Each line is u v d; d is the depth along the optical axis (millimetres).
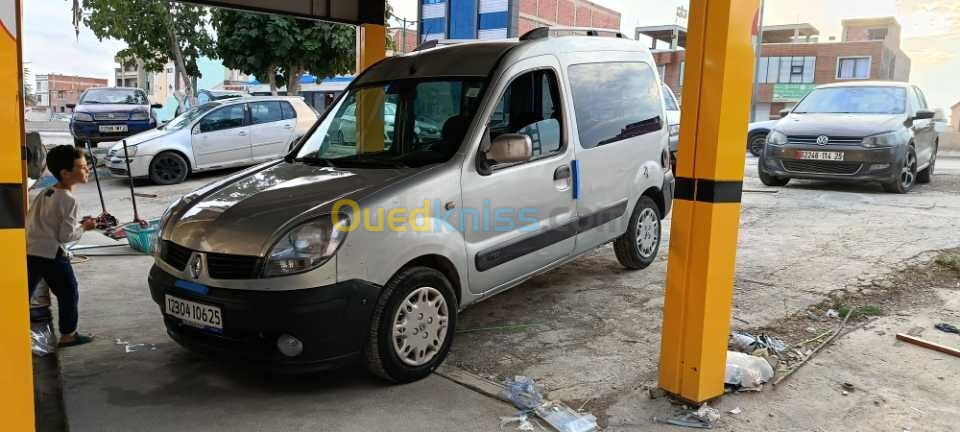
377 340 3590
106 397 3658
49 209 4219
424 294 3805
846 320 4715
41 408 3514
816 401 3537
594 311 5066
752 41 3234
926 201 9211
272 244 3391
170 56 18547
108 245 7348
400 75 4820
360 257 3469
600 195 5164
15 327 2348
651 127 5875
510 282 4484
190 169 12562
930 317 4750
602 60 5359
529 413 3451
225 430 3287
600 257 6637
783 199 9523
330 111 5023
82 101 15805
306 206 3584
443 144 4191
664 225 8367
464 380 3850
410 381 3814
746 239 7105
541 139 4613
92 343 4477
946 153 22547
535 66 4641
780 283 5547
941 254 6191
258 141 13195
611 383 3812
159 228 4027
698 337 3402
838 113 10398
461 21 24844
